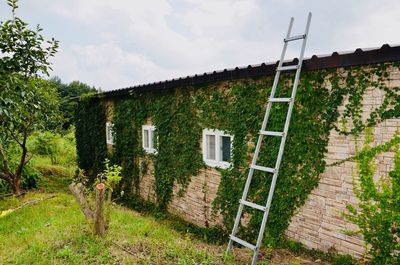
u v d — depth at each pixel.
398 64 4.50
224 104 7.27
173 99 9.04
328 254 5.39
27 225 7.99
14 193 11.64
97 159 13.97
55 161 17.45
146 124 10.49
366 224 4.93
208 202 7.93
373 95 4.78
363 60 4.55
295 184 5.84
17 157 13.05
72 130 21.75
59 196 11.20
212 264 4.95
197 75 7.41
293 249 5.84
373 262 4.85
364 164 4.91
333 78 5.21
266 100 6.30
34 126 11.71
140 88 9.92
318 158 5.50
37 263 5.20
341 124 5.17
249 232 6.73
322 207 5.48
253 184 6.61
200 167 8.15
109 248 5.64
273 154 6.20
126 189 11.77
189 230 8.16
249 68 6.14
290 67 5.30
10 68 7.58
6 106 6.91
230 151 7.22
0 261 5.57
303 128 5.67
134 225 7.39
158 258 5.12
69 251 5.41
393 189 4.62
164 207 9.66
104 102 13.45
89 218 6.27
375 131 4.79
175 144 9.03
